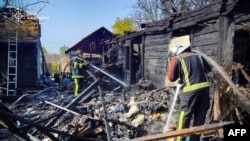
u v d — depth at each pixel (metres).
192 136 3.50
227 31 7.00
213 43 7.85
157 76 12.20
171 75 3.80
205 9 8.10
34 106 9.41
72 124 6.40
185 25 9.37
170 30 10.76
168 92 9.25
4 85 14.88
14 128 3.93
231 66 6.33
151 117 6.97
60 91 13.07
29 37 16.28
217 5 7.37
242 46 7.56
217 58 7.29
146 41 13.91
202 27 8.57
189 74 3.63
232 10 6.82
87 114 7.36
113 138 5.62
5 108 4.47
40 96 11.65
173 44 10.64
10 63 16.22
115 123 6.03
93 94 10.12
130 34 15.75
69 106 7.09
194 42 9.15
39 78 18.41
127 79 16.52
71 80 16.66
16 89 14.04
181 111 3.64
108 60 21.55
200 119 3.63
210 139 3.99
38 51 18.16
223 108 4.51
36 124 4.27
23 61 16.94
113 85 13.16
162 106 7.32
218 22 7.51
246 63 7.44
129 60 16.27
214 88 4.71
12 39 15.22
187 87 3.62
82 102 9.16
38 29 17.05
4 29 11.31
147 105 7.88
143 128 6.18
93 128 5.91
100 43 26.23
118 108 7.95
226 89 4.34
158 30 11.79
